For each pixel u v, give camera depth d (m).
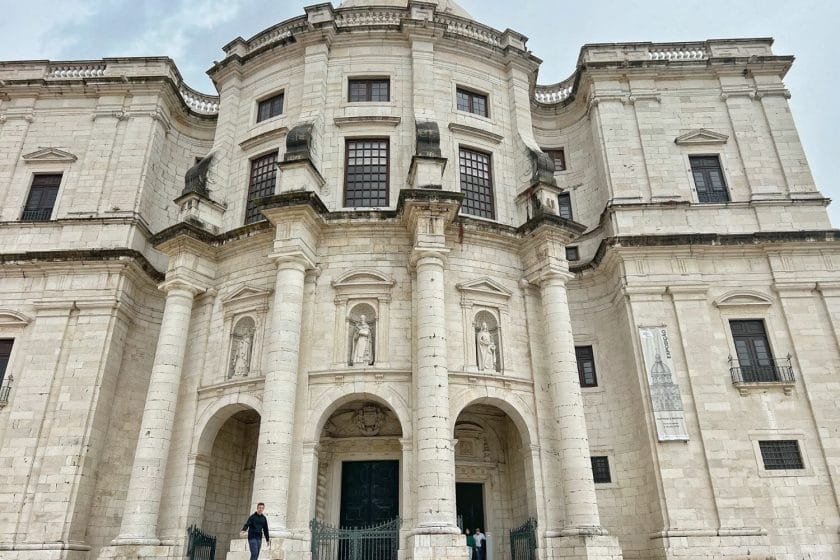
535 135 30.36
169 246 22.34
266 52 26.61
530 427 20.06
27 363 23.30
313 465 18.50
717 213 25.78
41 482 21.41
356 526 20.11
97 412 22.61
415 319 19.98
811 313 23.59
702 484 21.00
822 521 20.59
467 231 22.00
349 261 21.31
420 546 16.17
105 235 25.88
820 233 24.30
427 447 17.61
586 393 24.69
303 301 20.44
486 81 26.45
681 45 29.36
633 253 24.45
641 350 22.98
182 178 29.86
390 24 25.75
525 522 19.70
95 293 24.28
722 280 24.22
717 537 20.17
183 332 21.44
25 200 27.08
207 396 20.75
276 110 26.00
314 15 26.17
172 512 19.27
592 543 17.66
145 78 28.67
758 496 20.88
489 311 21.55
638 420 22.80
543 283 21.83
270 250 21.88
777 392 22.41
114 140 27.94
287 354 18.83
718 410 22.06
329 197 22.77
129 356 24.83
